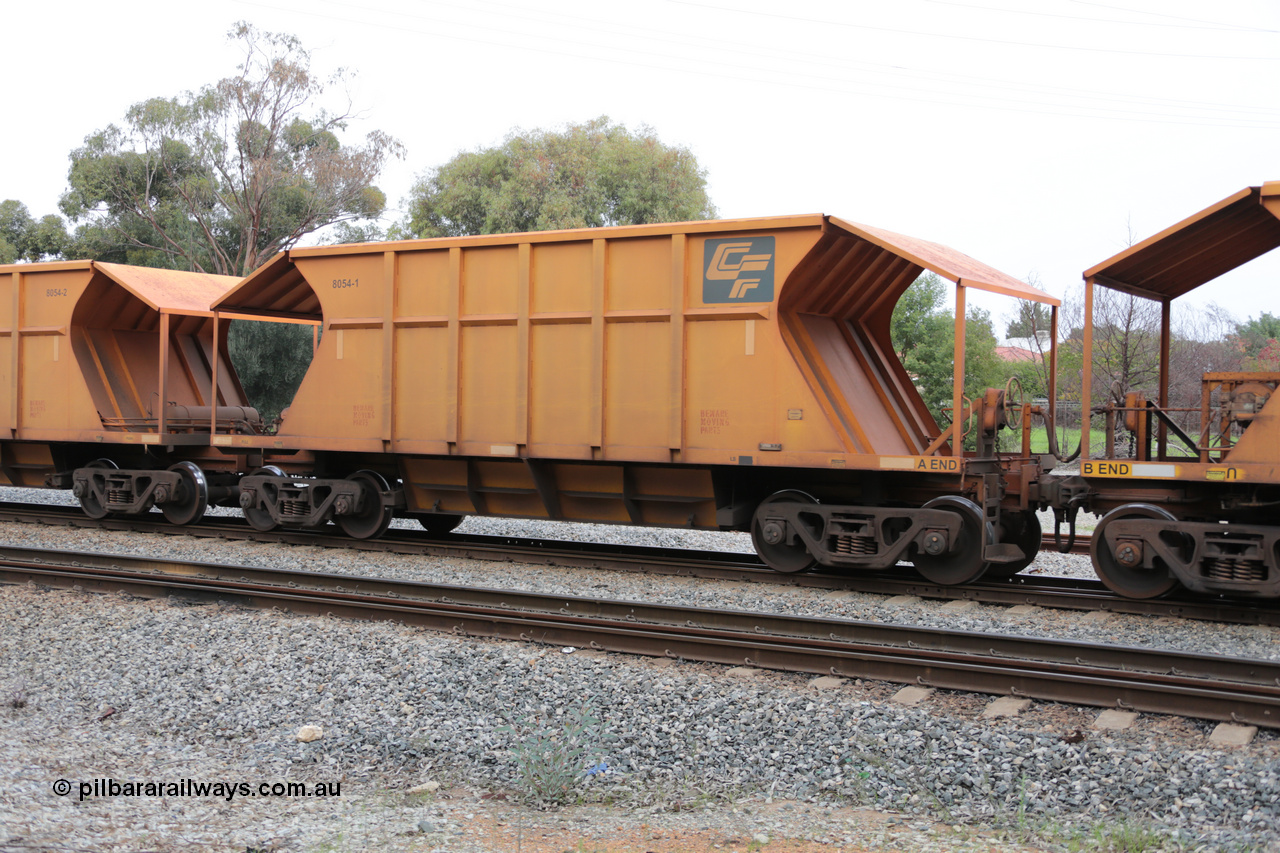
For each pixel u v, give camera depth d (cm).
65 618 875
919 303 3638
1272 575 855
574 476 1177
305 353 3166
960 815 517
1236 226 900
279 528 1385
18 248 4622
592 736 609
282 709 671
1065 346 3050
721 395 1041
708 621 846
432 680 707
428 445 1189
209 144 3981
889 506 1056
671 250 1057
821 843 480
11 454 1576
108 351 1495
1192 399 2394
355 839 482
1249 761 547
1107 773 542
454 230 4591
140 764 591
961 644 769
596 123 4650
